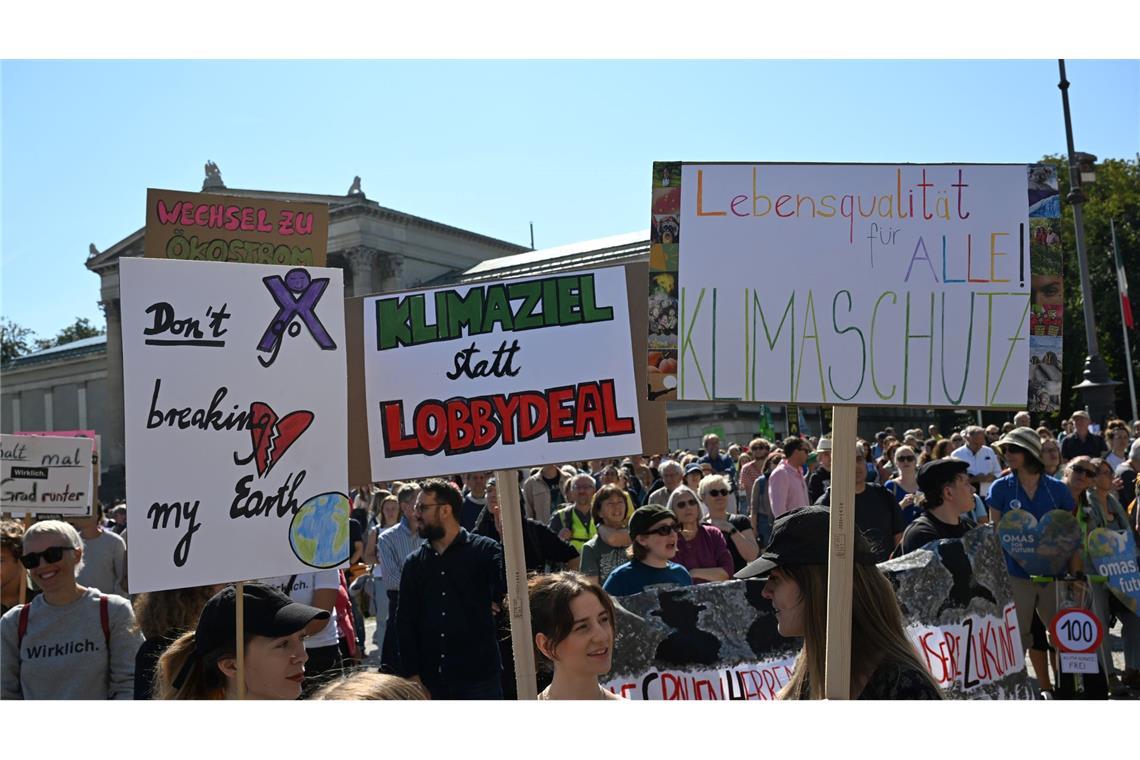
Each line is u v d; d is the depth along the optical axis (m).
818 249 4.01
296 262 5.50
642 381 5.05
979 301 3.96
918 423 50.62
